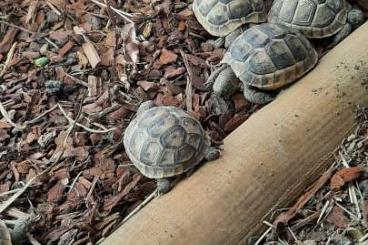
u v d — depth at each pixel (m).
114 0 0.89
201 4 0.82
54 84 0.80
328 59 0.75
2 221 0.68
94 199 0.71
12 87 0.82
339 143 0.69
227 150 0.68
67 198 0.71
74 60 0.84
